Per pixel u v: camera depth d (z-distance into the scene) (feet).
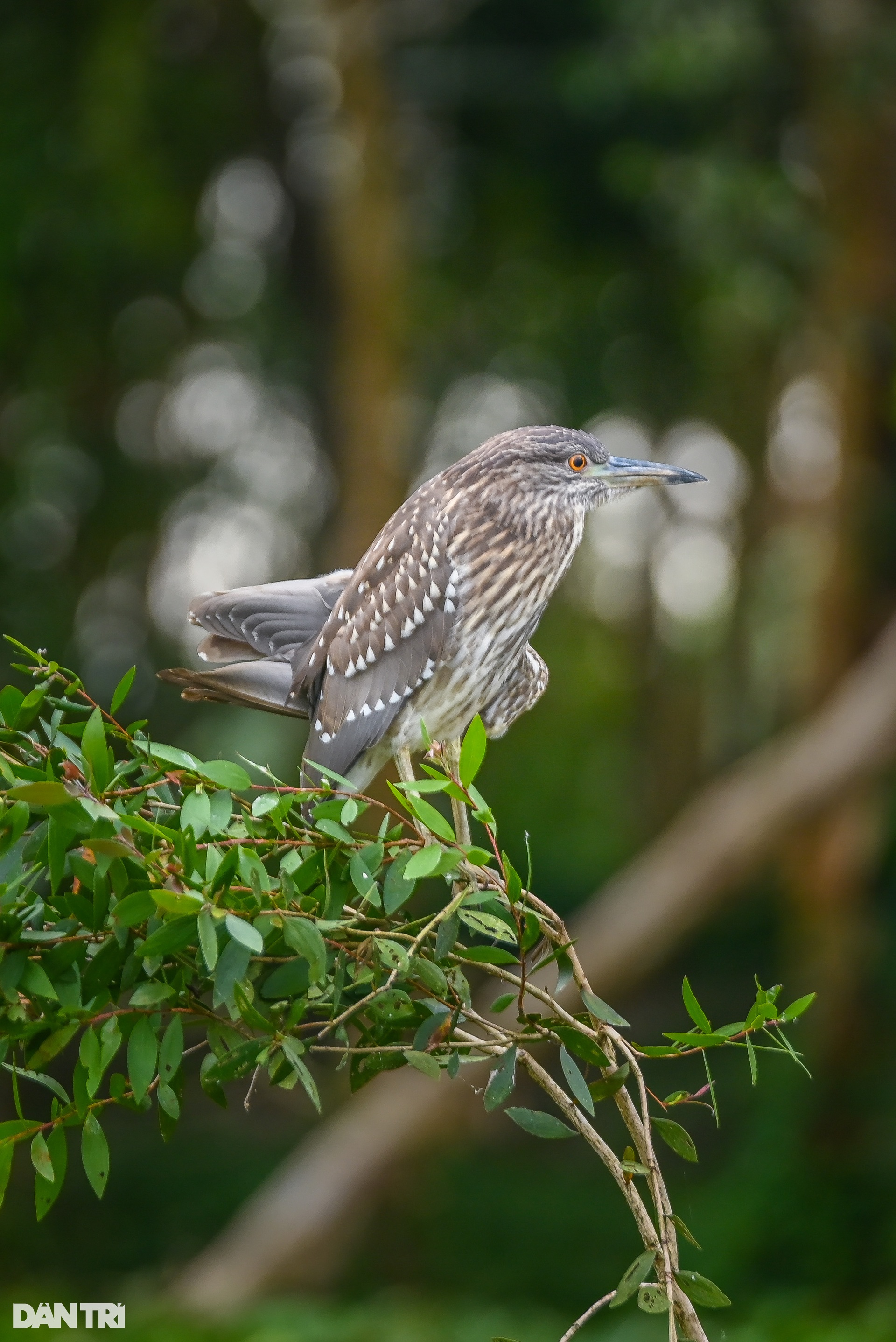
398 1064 9.88
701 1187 48.14
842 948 46.88
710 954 65.41
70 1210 47.62
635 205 56.08
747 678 69.15
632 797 75.46
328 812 9.59
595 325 63.62
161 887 9.14
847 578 49.70
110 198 57.52
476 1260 43.70
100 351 62.64
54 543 63.36
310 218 65.72
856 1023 46.68
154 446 65.46
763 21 46.14
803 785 40.81
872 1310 31.40
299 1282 39.45
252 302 64.44
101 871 9.00
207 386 67.10
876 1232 42.22
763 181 45.98
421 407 62.54
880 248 48.24
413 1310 33.50
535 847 68.90
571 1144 54.34
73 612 61.77
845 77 46.14
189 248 62.18
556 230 61.00
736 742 72.13
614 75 46.91
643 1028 60.80
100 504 63.82
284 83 62.28
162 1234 46.50
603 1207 47.34
